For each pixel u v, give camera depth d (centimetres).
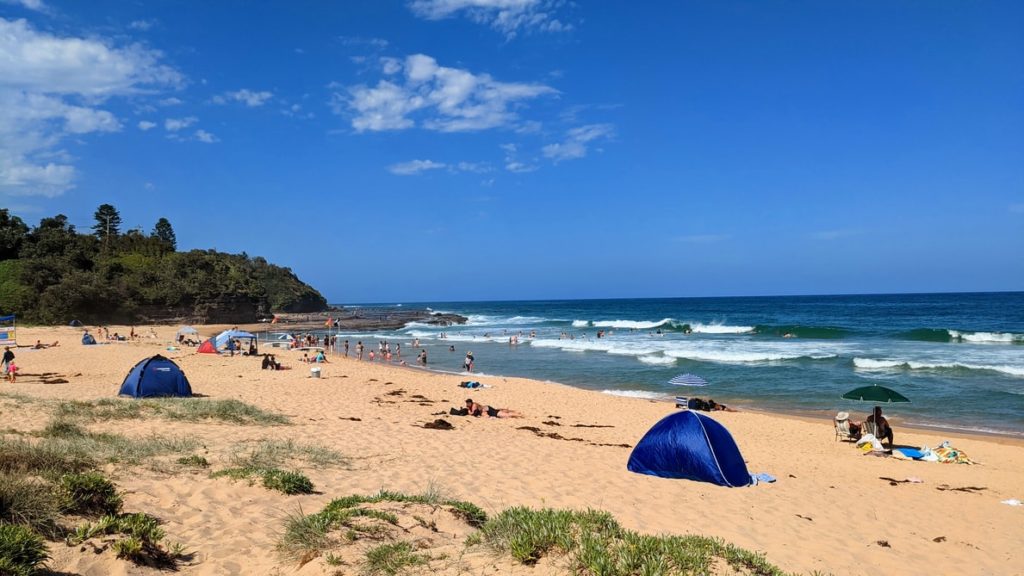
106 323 7056
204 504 658
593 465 1152
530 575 455
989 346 4078
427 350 4775
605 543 492
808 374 3008
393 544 534
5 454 665
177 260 8606
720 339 5056
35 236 8631
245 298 8625
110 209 10788
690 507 873
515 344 5088
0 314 6606
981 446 1628
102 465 741
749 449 1535
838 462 1410
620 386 2844
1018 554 778
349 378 2766
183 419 1290
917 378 2812
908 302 11575
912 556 731
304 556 517
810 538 759
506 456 1176
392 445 1209
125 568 476
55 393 1750
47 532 507
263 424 1350
